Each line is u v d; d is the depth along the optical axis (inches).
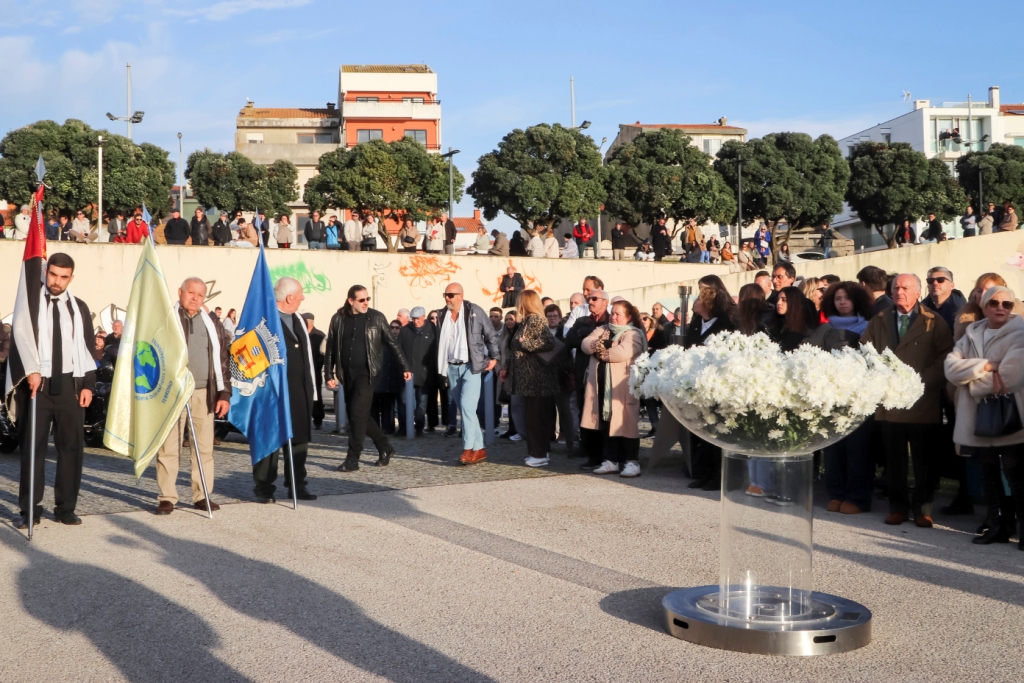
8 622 203.5
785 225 2199.8
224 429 559.5
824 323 318.3
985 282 281.6
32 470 294.7
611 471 401.1
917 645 185.0
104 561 257.1
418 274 1230.3
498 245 1283.2
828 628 181.9
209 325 333.4
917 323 298.4
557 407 476.4
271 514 322.7
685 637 189.0
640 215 1946.4
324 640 189.0
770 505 188.9
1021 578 235.3
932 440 299.3
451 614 206.2
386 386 561.6
